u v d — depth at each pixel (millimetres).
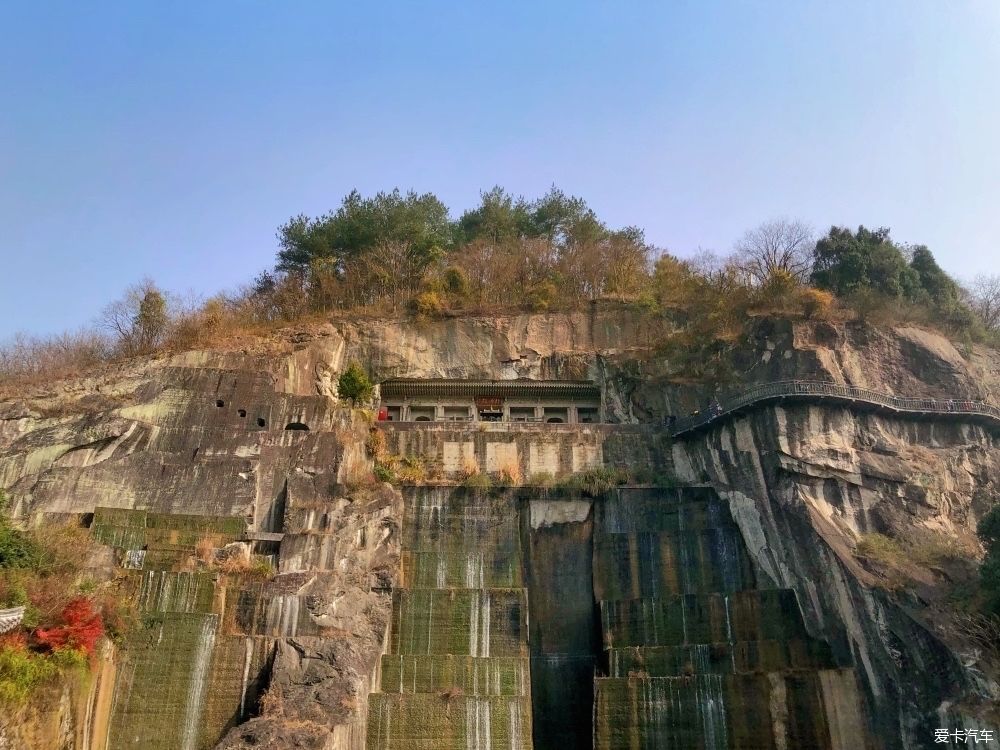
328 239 80125
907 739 39875
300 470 55531
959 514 50781
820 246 72000
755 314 63281
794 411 52344
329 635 44969
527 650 48406
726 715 43500
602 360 67875
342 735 39344
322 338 67500
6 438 54062
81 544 45188
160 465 54125
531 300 72062
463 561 53812
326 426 59375
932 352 59781
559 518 56188
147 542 48969
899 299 65062
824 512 48781
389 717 43062
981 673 38031
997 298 73188
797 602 46969
